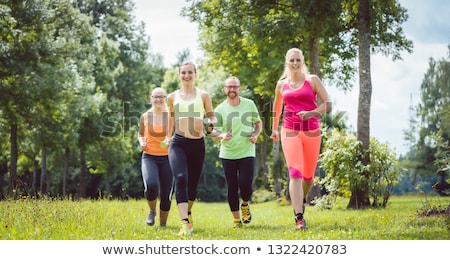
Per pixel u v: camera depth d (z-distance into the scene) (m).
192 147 9.38
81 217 10.58
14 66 29.44
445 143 11.70
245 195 10.70
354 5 19.39
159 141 10.37
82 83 38.34
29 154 45.97
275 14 22.91
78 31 36.62
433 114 50.06
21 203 13.61
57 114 34.59
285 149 9.64
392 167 18.44
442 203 12.98
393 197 30.80
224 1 24.77
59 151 42.91
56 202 14.40
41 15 30.48
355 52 26.05
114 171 60.62
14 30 28.36
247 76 30.30
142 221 11.61
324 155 18.83
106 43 50.69
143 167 10.38
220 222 12.81
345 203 21.72
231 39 27.38
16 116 31.42
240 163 10.63
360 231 8.59
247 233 9.07
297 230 9.21
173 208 21.11
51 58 31.69
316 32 21.30
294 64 9.60
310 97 9.62
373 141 18.83
